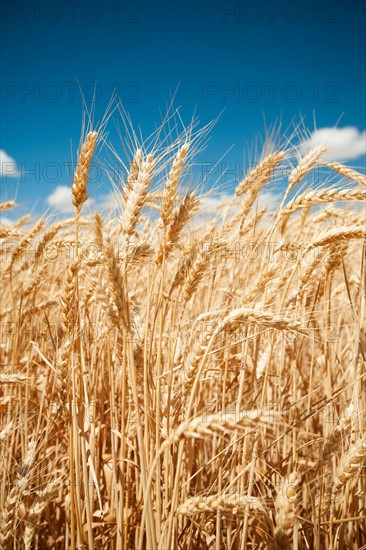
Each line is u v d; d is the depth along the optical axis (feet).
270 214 2.49
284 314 1.81
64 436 2.08
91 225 1.58
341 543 1.70
